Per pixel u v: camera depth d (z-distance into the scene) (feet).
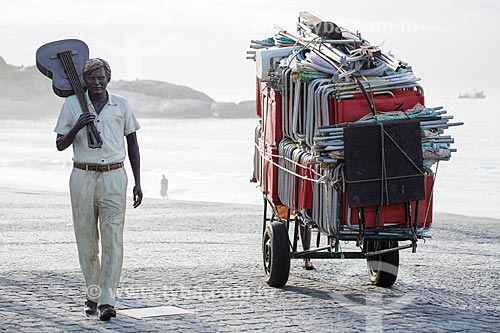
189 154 362.94
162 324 32.73
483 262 54.54
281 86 41.91
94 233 34.22
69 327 31.83
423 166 36.37
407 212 36.70
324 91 36.29
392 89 36.68
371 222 36.50
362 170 35.63
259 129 49.60
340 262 51.67
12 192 130.41
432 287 43.29
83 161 33.55
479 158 268.62
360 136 35.50
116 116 33.81
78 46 34.40
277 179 43.04
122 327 32.01
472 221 92.07
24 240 63.05
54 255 53.93
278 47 45.93
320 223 37.42
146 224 79.00
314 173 37.60
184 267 49.42
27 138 538.47
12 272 45.75
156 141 450.30
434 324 33.58
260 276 46.09
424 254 58.75
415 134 35.91
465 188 198.29
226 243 63.36
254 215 90.22
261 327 32.58
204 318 34.04
